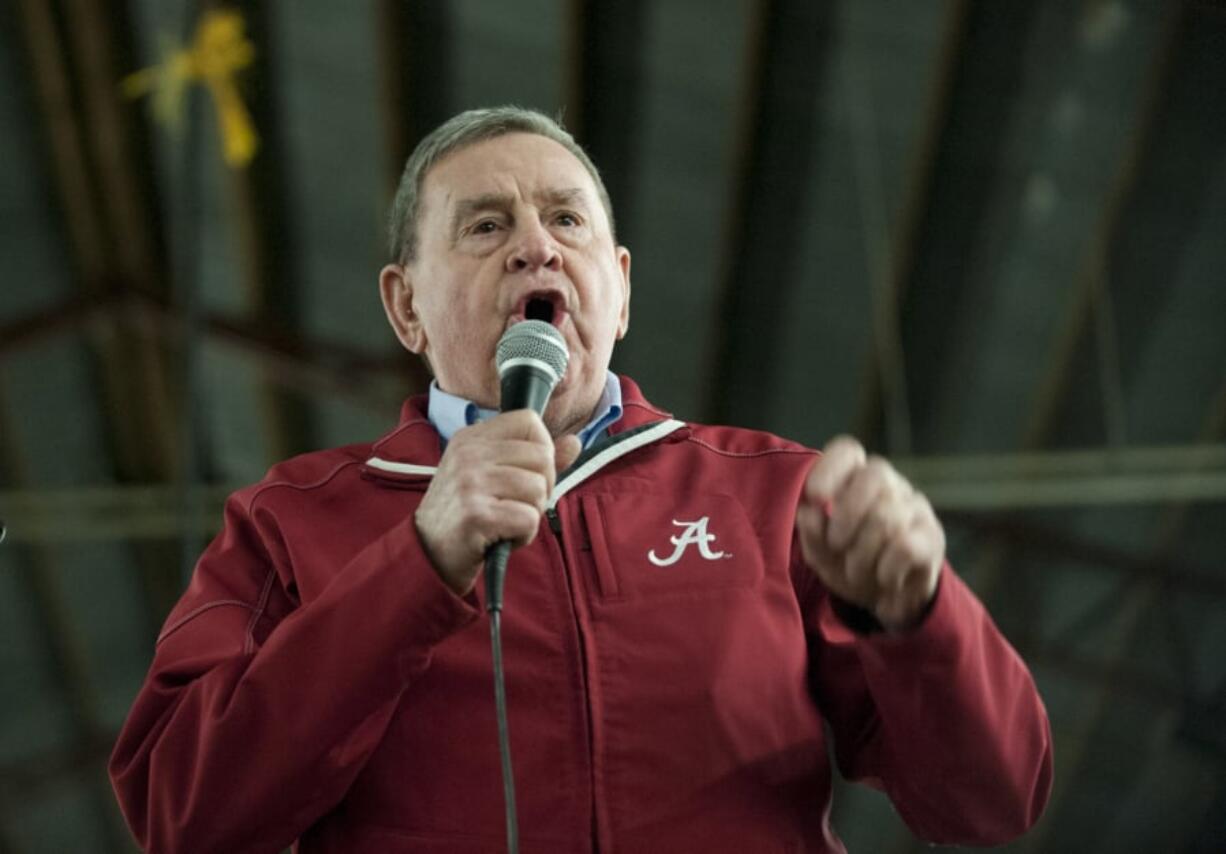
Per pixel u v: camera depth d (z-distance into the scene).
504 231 2.30
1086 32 9.48
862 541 1.79
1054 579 12.50
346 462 2.24
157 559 12.32
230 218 10.46
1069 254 10.42
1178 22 9.36
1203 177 10.05
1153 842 13.23
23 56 9.77
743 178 10.12
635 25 9.56
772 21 9.47
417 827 1.93
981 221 10.34
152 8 9.62
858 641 1.89
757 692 2.00
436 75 9.87
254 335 10.98
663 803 1.94
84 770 13.02
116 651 12.78
